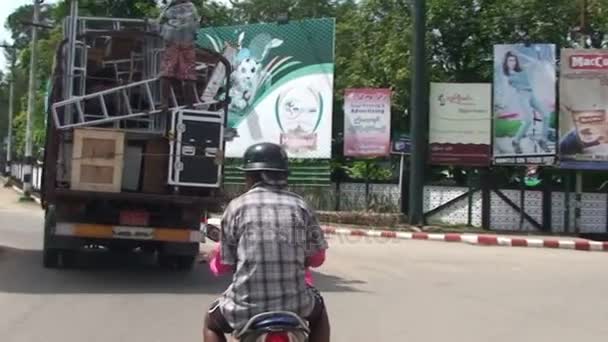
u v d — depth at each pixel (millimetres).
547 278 13602
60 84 11648
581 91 22609
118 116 11570
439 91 23422
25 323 8383
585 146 22609
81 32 12219
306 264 4613
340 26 32969
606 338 8516
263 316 4188
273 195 4512
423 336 8320
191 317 8914
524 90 22984
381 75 28297
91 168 11086
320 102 26484
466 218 23891
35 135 41281
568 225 23156
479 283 12695
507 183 24469
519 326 9070
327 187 26125
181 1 11688
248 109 27734
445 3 27016
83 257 14117
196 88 12125
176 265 12914
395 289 11750
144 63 12328
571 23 26531
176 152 11266
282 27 27297
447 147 23406
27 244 16250
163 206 11562
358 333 8367
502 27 26781
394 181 25578
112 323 8492
